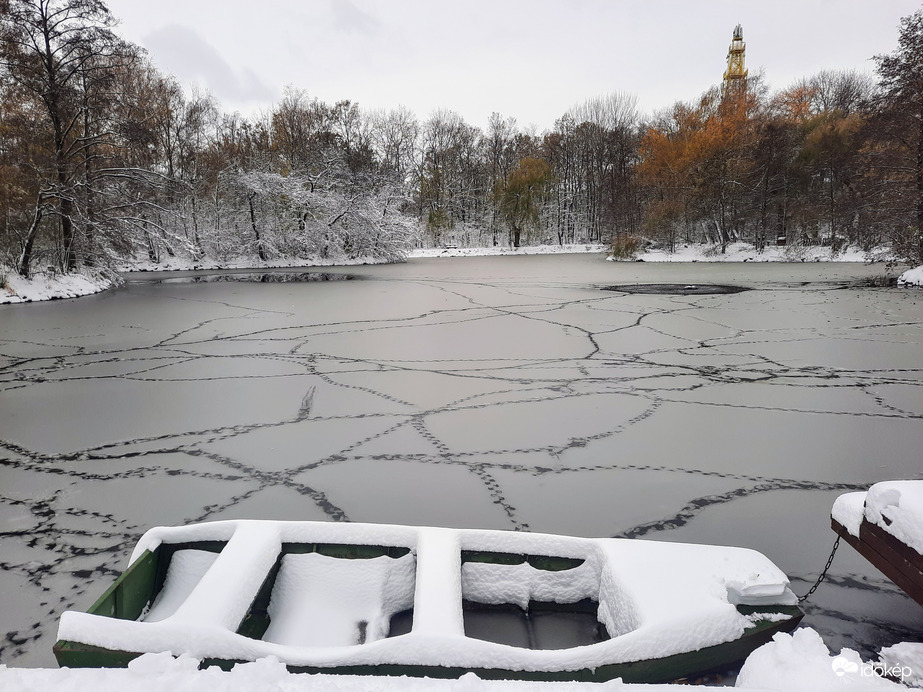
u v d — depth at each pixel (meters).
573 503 4.28
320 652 2.04
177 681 1.63
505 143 68.50
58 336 11.78
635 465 5.00
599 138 62.62
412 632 2.10
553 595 2.74
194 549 2.81
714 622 2.24
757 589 2.36
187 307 16.22
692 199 40.47
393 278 26.03
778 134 38.69
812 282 21.80
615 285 21.62
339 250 38.78
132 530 3.93
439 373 8.38
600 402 6.91
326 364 9.05
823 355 9.39
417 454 5.29
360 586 2.68
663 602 2.31
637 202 46.94
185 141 38.56
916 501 2.19
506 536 2.79
